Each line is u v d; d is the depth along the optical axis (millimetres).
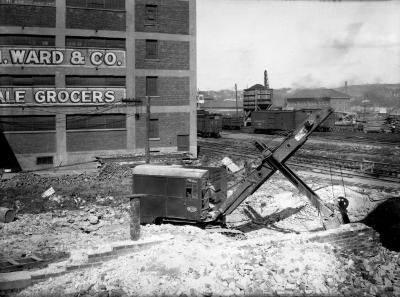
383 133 55781
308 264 10164
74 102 31750
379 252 11953
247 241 11156
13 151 30922
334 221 13266
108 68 32438
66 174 29047
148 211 15094
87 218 16875
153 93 34062
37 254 12258
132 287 9031
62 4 30969
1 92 30359
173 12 33844
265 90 78250
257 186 14438
